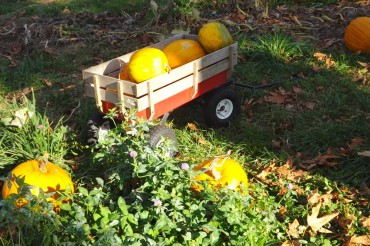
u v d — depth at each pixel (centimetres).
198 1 679
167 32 600
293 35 585
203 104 425
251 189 345
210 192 309
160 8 649
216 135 424
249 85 484
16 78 528
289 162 386
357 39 544
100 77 370
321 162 385
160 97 372
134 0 741
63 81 515
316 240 315
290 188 341
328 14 649
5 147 379
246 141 416
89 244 293
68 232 298
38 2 773
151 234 297
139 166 322
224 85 427
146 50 379
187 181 318
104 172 350
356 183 366
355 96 469
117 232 306
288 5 689
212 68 405
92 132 390
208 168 329
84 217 306
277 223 320
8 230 300
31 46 590
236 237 299
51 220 296
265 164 390
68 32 625
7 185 317
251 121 441
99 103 376
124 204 304
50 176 332
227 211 299
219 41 410
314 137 411
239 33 600
